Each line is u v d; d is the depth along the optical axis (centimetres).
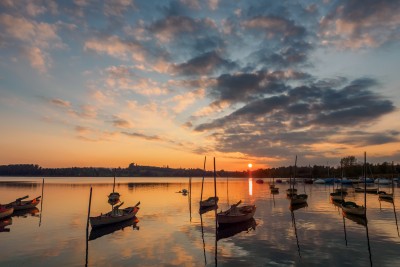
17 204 6800
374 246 3366
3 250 3344
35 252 3266
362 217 5406
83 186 18225
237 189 15662
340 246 3378
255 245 3466
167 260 2945
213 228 4547
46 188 15612
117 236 4016
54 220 5444
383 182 16775
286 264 2783
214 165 3747
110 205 7956
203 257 3031
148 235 4062
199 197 10350
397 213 5928
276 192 12862
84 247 3456
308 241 3622
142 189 15550
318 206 7256
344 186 16675
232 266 2745
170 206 7538
